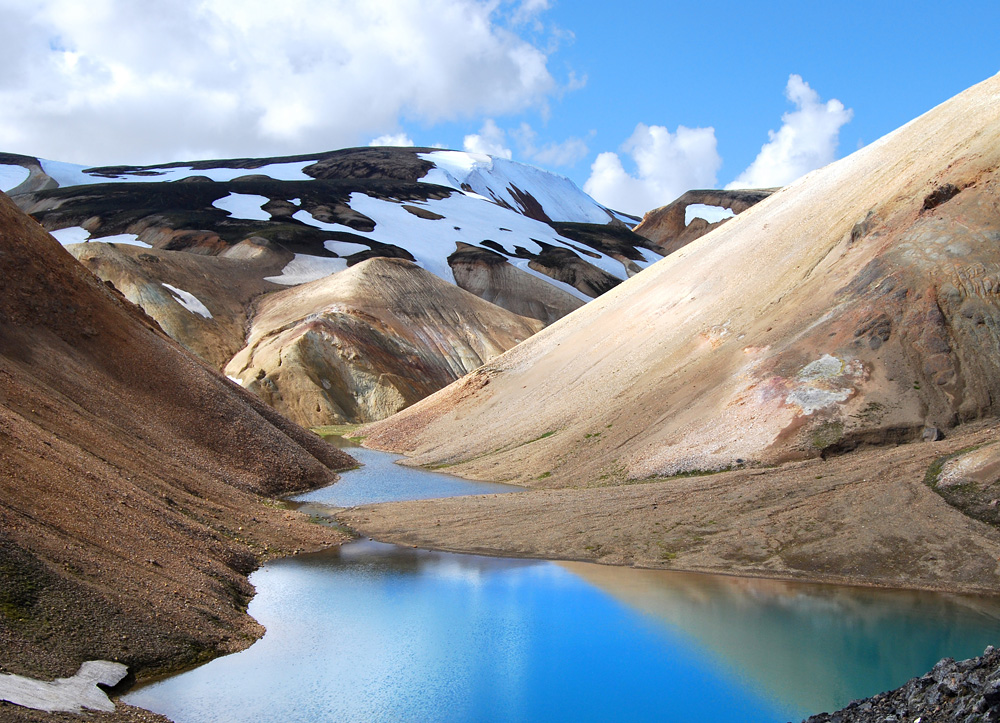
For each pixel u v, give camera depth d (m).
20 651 11.30
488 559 21.70
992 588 17.92
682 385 34.69
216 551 19.16
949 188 33.31
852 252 34.81
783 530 21.48
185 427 29.20
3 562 12.69
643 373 38.31
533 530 23.98
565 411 39.22
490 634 15.76
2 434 16.47
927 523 20.25
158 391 29.78
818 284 34.88
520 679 13.62
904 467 23.34
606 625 16.33
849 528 20.88
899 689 10.31
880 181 38.97
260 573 19.77
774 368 31.05
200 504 22.39
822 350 30.36
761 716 12.35
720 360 34.44
